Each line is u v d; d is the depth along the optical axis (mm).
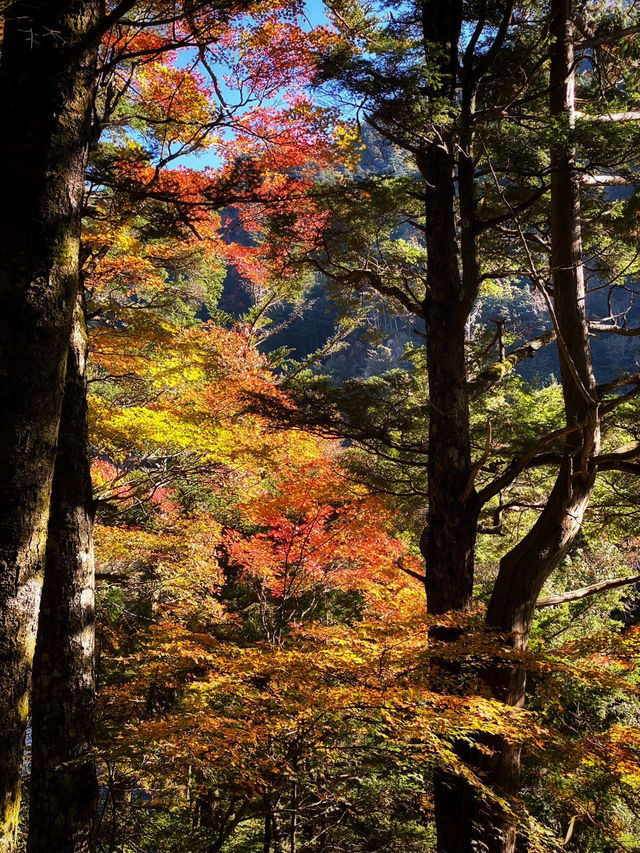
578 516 6754
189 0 4863
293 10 6633
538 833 4832
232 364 10484
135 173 6059
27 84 3180
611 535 10055
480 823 5738
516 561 6699
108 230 7039
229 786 4633
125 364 8617
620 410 8711
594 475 6789
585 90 9055
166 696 6996
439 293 7379
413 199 9023
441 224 7473
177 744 4184
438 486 7070
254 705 4750
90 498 5238
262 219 8617
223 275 14469
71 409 5188
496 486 6938
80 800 4801
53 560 4957
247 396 7852
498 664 5973
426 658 5227
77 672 4930
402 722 4320
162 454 9898
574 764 4703
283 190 6848
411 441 9141
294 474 8695
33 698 4828
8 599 2898
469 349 11336
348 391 8023
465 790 5809
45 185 3123
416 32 7758
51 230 3119
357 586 8969
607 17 8141
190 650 5363
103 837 6016
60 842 4688
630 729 5203
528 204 7168
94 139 6184
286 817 5848
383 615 7535
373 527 8375
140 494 10055
